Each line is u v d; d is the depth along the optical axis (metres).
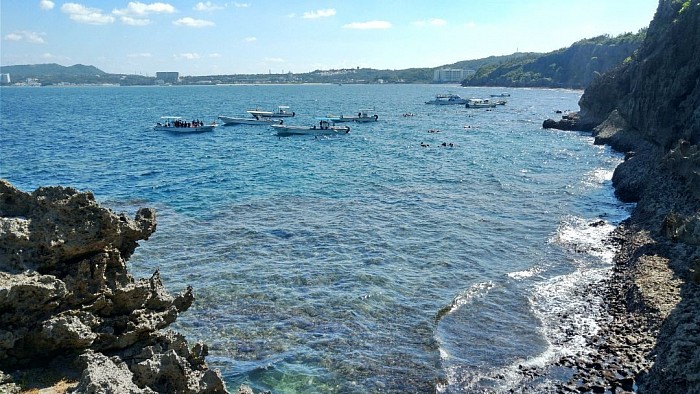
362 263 32.34
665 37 73.81
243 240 35.88
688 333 20.59
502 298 27.98
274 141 94.19
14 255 12.58
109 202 46.19
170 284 28.20
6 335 11.93
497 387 20.17
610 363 21.42
